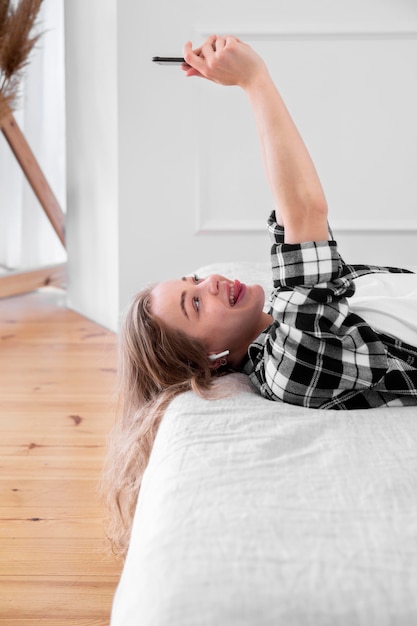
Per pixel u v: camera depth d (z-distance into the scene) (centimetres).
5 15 306
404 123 283
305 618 70
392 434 107
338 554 76
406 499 88
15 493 182
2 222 384
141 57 286
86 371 273
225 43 130
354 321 124
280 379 123
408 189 288
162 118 289
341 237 292
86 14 306
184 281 145
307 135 286
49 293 392
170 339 139
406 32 276
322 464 97
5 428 222
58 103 377
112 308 317
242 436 106
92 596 141
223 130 288
